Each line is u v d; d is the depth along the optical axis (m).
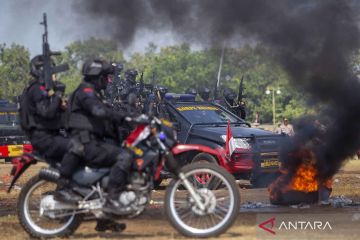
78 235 15.28
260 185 28.55
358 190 26.03
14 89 99.44
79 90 14.73
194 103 31.08
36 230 15.05
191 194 14.52
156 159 14.47
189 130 29.33
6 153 57.69
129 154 14.37
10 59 101.19
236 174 28.19
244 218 17.66
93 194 14.62
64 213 14.81
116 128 15.05
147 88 33.81
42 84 14.95
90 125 14.62
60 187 15.03
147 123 14.44
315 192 20.75
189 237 14.51
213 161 27.80
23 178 35.72
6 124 58.12
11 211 20.42
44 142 14.87
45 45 15.30
